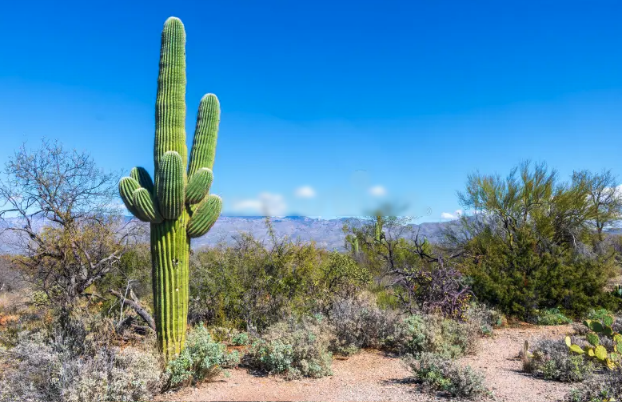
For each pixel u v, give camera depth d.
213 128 7.49
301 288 10.38
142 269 10.42
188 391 6.21
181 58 7.09
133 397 5.62
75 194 8.67
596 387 5.50
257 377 6.99
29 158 8.39
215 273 9.98
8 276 10.75
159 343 6.71
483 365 7.67
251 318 9.88
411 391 6.17
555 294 12.22
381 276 13.43
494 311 11.70
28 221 8.40
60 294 8.23
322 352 7.36
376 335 9.12
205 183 6.81
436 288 10.30
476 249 15.08
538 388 6.17
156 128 6.98
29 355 5.66
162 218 6.62
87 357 6.00
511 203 16.06
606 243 19.05
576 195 16.55
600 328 5.98
